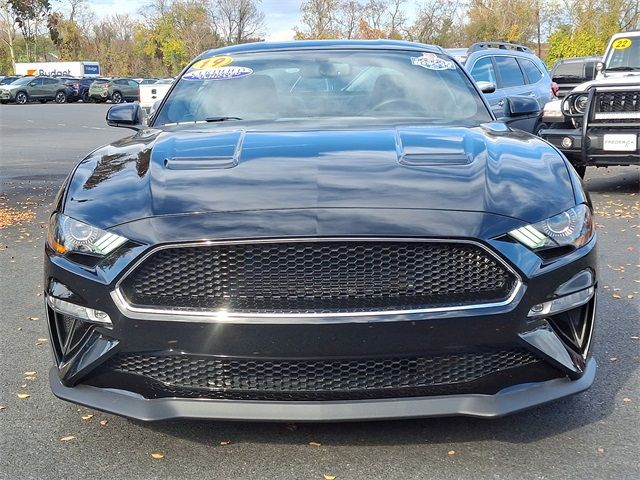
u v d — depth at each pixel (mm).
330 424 3209
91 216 2918
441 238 2688
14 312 5109
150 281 2760
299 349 2666
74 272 2848
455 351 2709
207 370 2764
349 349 2662
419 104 4238
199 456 2988
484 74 11242
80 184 3193
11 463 2979
